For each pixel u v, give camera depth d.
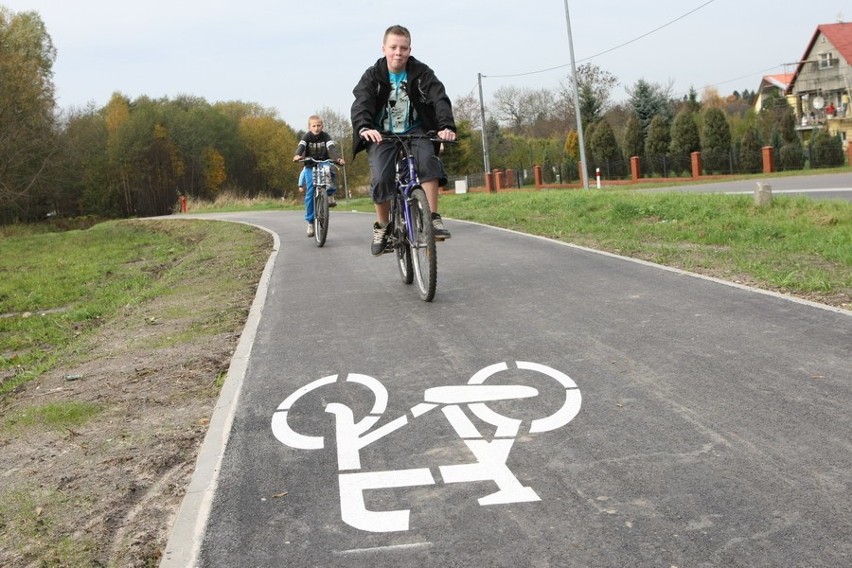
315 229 12.95
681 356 5.11
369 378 5.10
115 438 4.59
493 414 4.32
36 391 5.99
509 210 16.62
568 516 3.18
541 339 5.72
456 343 5.76
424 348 5.70
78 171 68.25
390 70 7.02
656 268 8.26
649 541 2.95
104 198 74.25
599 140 50.78
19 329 10.62
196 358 6.18
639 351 5.28
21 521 3.62
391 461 3.81
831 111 60.12
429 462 3.77
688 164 44.69
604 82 71.38
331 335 6.30
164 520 3.53
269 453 4.02
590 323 6.09
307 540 3.14
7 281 15.54
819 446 3.65
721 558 2.81
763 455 3.60
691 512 3.14
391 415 4.42
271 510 3.41
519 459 3.74
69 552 3.30
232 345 6.50
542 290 7.47
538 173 50.16
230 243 15.89
